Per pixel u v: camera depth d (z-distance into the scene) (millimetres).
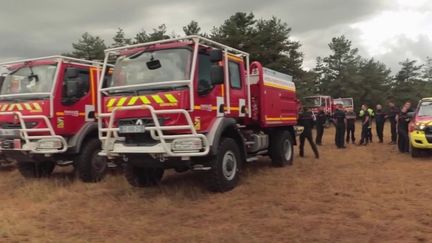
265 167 12188
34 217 7516
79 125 10828
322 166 12352
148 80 8398
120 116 8367
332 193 8547
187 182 10055
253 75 11055
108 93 8680
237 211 7469
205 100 8508
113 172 11484
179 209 7766
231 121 9125
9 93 10844
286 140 12523
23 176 11773
